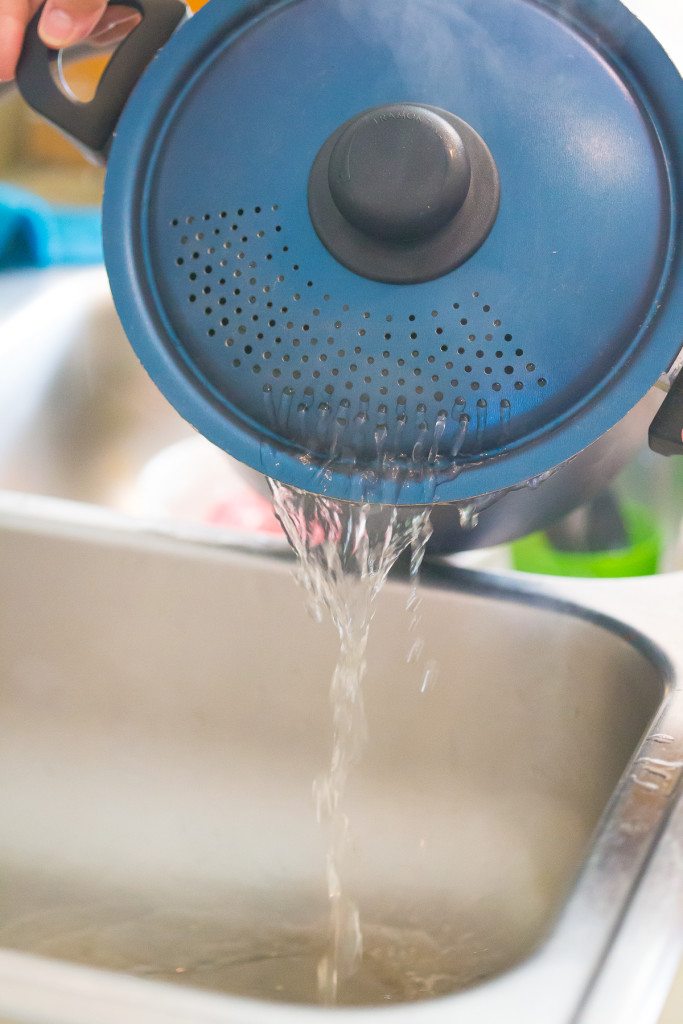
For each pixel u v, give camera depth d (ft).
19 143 6.56
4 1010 2.37
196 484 4.29
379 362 2.74
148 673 3.42
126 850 3.35
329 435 2.76
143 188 2.82
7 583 3.41
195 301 2.79
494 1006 2.35
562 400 2.74
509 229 2.72
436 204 2.66
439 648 3.29
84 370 4.61
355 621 3.13
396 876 3.29
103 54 3.17
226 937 3.21
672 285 2.72
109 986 2.39
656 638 3.16
